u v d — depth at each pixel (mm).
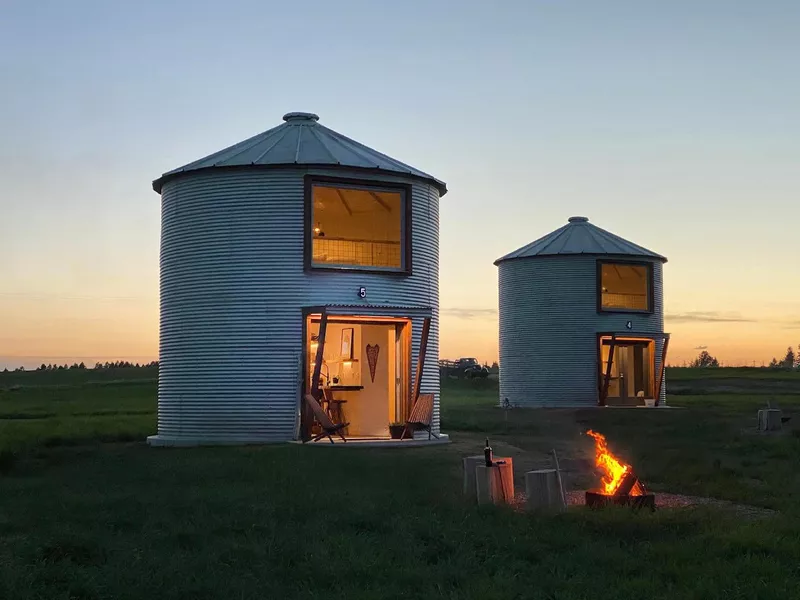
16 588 8164
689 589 8352
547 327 45312
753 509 13344
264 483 15172
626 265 45375
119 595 8188
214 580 8531
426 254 26375
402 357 25438
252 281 24703
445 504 12484
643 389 46625
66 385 75625
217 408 24703
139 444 25250
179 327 25578
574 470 17984
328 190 26188
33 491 14562
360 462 18312
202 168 25172
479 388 72375
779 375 81938
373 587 8453
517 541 10125
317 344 24828
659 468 17328
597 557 9516
